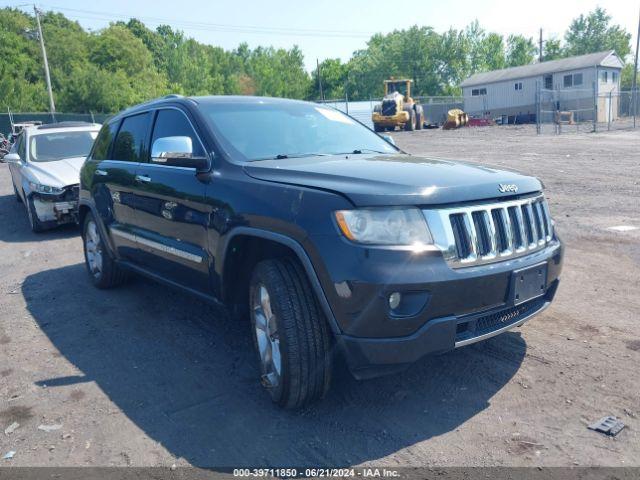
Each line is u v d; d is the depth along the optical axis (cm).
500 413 330
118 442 321
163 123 475
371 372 308
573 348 409
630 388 351
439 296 295
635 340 419
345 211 299
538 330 444
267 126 442
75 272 684
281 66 11194
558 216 859
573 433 308
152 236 462
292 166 362
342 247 296
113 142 561
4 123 3844
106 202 541
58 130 1040
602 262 617
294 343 317
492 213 325
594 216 847
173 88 8175
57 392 384
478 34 8438
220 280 376
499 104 5341
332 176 330
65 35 7162
